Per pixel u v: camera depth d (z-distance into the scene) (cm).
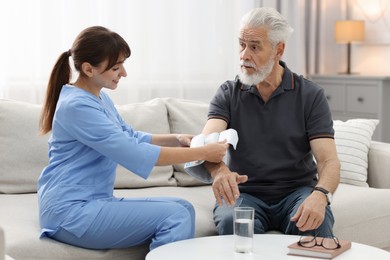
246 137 285
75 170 251
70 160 252
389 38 571
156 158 246
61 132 252
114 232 245
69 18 437
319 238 230
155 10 476
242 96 288
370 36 587
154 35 477
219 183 249
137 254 258
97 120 245
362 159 345
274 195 283
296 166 284
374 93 534
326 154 273
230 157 290
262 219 278
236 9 513
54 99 265
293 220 245
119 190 321
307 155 290
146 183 328
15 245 236
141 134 290
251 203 278
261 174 284
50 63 431
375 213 304
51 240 246
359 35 570
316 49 595
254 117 286
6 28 414
